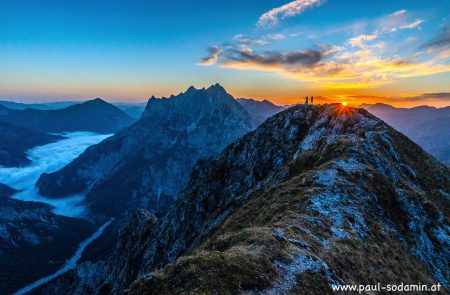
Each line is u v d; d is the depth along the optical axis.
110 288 123.50
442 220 46.88
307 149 80.50
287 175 63.03
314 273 24.22
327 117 89.44
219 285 20.33
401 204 46.66
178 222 102.50
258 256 24.00
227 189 98.94
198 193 107.25
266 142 99.44
